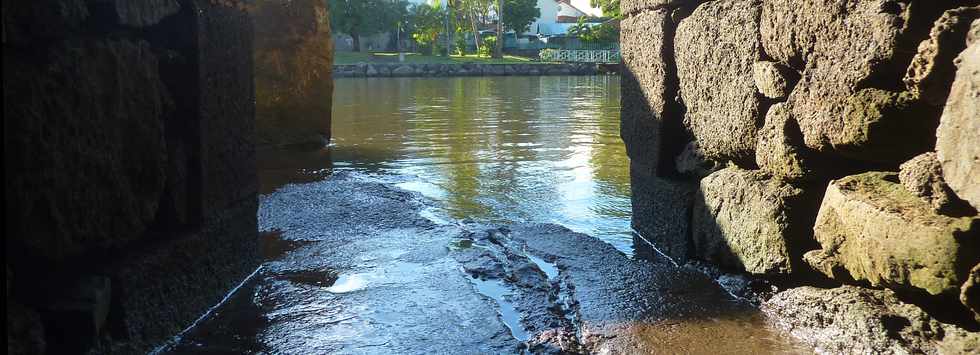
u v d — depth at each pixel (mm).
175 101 3668
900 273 2812
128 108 3166
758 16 3812
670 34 4770
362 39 65875
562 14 87125
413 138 10758
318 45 9719
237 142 4266
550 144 10047
